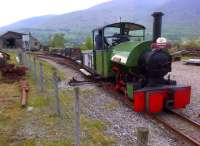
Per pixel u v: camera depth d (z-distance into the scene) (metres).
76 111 5.82
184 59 26.86
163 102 8.96
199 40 38.06
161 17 9.30
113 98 11.04
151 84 9.24
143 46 9.72
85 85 13.38
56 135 7.11
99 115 8.87
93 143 6.64
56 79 8.62
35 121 8.16
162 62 9.10
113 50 11.70
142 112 9.12
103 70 12.70
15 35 58.25
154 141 6.84
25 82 13.76
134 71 10.19
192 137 7.06
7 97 11.02
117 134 7.25
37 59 25.97
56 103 8.70
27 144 6.59
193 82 14.30
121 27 12.38
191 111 9.30
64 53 30.75
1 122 8.12
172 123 8.15
